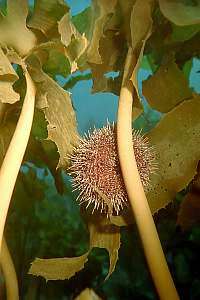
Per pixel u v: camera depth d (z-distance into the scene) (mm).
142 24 227
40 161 322
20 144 216
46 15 230
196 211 283
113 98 609
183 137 250
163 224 335
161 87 265
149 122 400
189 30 273
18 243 343
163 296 218
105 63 252
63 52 232
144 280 342
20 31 231
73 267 247
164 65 264
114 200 224
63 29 219
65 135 236
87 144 228
